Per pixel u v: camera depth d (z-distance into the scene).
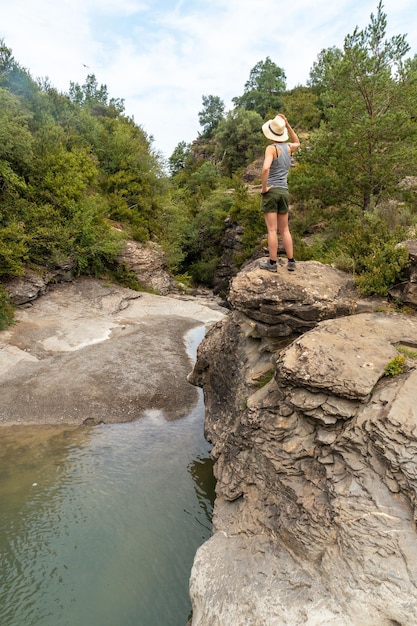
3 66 28.94
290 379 6.37
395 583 4.59
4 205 22.61
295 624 4.93
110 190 35.22
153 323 22.98
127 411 13.89
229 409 9.85
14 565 7.64
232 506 7.49
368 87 18.31
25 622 6.61
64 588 7.23
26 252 22.81
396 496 5.12
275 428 6.75
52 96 34.81
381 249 9.42
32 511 9.05
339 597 4.90
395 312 8.21
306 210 27.62
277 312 8.34
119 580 7.43
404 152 17.55
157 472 10.72
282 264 9.63
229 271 40.72
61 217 24.97
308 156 20.56
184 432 12.87
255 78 79.44
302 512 5.87
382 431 5.36
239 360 9.69
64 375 15.30
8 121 22.30
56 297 23.69
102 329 20.75
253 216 38.28
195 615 5.95
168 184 41.28
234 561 6.20
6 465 10.80
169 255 35.91
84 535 8.43
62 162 25.67
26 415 13.20
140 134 45.31
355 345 6.75
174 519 9.02
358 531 5.09
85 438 12.31
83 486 10.02
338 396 6.02
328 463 5.93
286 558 5.77
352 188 19.77
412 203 18.41
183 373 16.59
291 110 57.84
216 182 62.44
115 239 28.34
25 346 17.55
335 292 8.59
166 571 7.65
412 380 5.91
